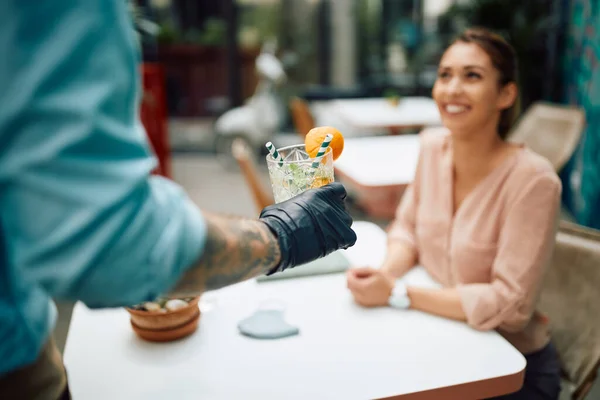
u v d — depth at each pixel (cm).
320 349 113
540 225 127
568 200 426
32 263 53
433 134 162
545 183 129
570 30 446
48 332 74
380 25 628
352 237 81
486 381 103
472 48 138
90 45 53
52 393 81
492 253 136
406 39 625
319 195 81
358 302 132
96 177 54
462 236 141
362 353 111
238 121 564
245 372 105
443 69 141
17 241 53
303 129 427
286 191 107
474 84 135
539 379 134
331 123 599
